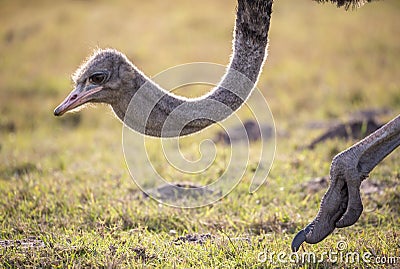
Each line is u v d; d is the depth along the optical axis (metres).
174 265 15.46
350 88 46.25
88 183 23.91
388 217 20.41
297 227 19.55
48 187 23.33
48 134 38.91
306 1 71.44
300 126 37.38
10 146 34.44
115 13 68.44
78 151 32.25
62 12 69.06
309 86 48.19
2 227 19.02
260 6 15.95
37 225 19.39
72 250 16.17
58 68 54.75
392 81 48.78
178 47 57.22
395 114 37.28
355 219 15.57
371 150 15.55
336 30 62.72
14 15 70.56
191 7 69.69
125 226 19.98
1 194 22.38
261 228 19.78
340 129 31.61
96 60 15.29
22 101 46.78
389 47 57.84
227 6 69.56
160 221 20.28
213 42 58.62
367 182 23.55
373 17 67.12
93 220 20.11
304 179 24.59
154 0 72.81
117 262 15.34
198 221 20.27
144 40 59.16
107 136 36.25
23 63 56.00
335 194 15.57
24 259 15.72
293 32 62.06
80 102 15.21
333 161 15.50
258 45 16.12
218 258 16.14
